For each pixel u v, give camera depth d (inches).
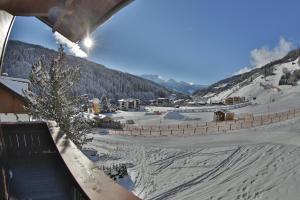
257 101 3174.2
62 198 144.9
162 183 842.8
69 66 631.2
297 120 1562.5
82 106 649.0
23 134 219.1
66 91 610.9
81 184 135.7
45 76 608.7
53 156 195.9
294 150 1002.1
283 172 829.8
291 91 3467.0
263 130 1432.1
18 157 194.4
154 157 1114.1
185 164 1002.7
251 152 1041.5
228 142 1236.5
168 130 1779.0
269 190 732.7
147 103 4483.3
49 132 226.2
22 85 918.4
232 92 5083.7
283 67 5339.6
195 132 1604.3
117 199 119.3
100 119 1989.4
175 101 4692.4
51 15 145.4
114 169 905.5
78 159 175.5
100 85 7130.9
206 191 764.0
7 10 137.3
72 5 137.3
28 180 161.2
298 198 673.0
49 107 589.0
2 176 148.6
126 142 1416.1
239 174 864.3
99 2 134.5
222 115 2076.8
